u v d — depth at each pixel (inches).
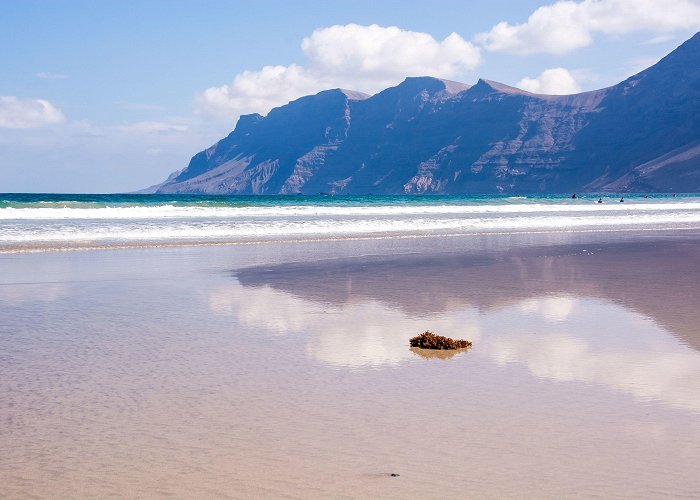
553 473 224.7
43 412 284.4
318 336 439.2
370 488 212.5
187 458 235.9
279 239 1198.9
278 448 245.3
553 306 555.2
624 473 224.8
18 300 577.6
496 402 299.3
